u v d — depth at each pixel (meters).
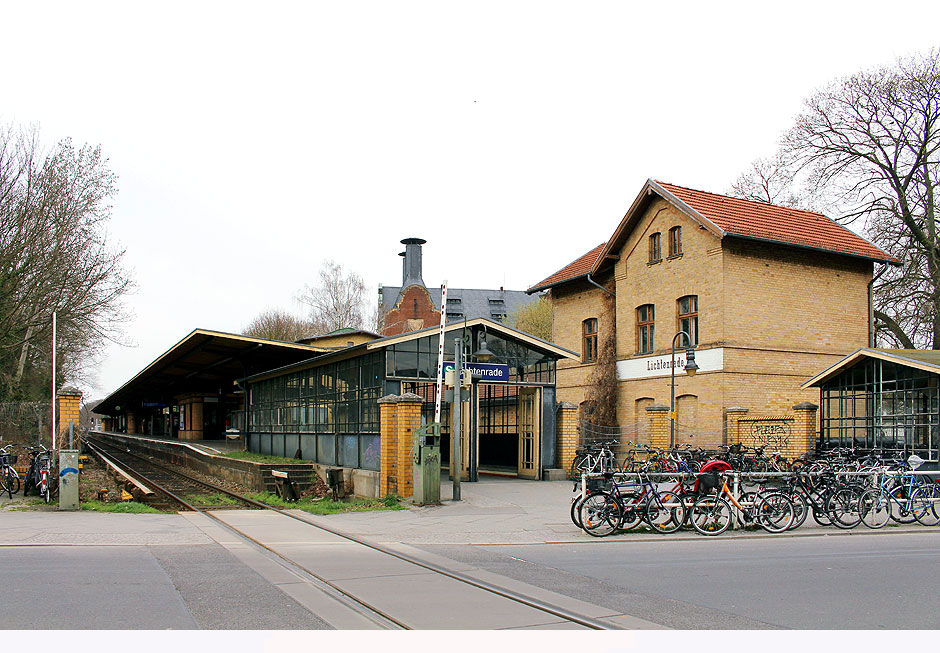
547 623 6.78
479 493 19.03
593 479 12.98
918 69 30.64
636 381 28.91
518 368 22.88
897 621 6.97
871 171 32.91
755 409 25.11
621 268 30.12
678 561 10.28
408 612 7.15
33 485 17.34
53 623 6.50
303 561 9.93
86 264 30.08
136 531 12.46
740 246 25.53
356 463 21.47
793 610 7.37
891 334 32.94
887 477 14.69
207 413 50.50
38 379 40.56
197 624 6.55
